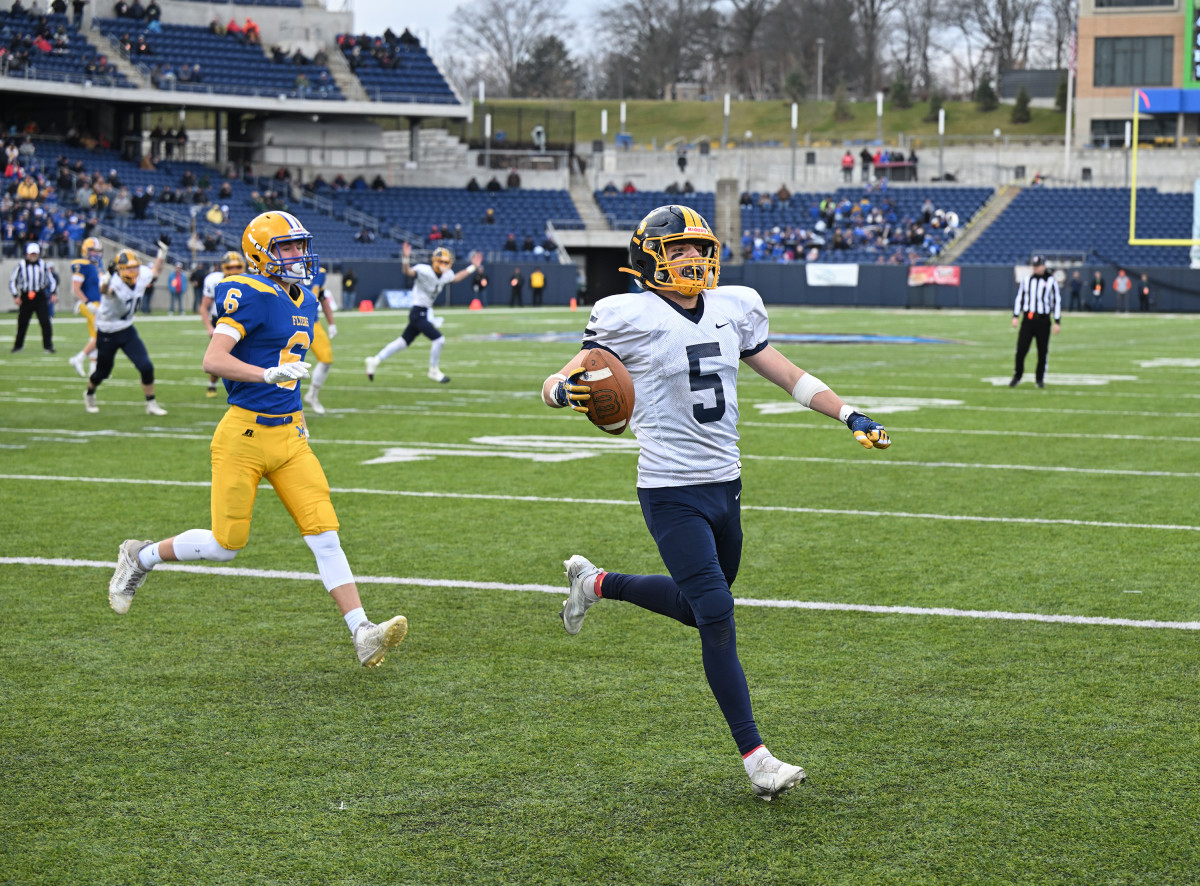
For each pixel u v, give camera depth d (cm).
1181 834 551
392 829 562
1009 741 664
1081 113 8375
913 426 1984
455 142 8119
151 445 1752
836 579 1016
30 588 987
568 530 1202
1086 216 7431
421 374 2880
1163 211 7388
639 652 830
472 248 7125
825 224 7744
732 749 659
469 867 524
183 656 820
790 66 14625
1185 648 827
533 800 593
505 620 905
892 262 7312
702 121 12594
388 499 1359
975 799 591
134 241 5819
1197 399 2381
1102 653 817
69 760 645
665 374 612
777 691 746
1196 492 1407
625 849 540
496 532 1193
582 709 721
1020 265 6844
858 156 8712
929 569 1048
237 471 803
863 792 600
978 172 8450
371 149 7606
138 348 2067
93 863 530
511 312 6216
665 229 609
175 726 694
